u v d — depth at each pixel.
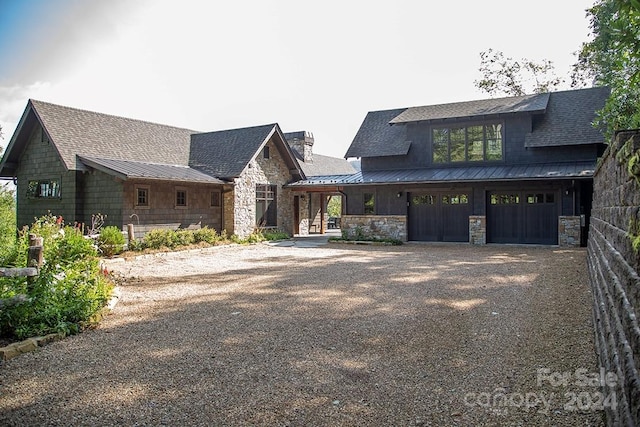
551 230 15.51
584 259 11.31
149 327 5.70
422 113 18.95
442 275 9.29
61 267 6.36
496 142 17.23
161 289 8.32
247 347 4.85
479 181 15.30
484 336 5.06
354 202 18.75
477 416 3.22
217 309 6.66
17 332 5.02
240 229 18.83
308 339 5.09
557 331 5.10
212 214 18.28
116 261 12.21
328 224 32.03
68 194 15.59
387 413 3.30
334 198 34.25
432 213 17.52
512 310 6.17
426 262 11.51
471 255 12.96
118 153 16.83
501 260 11.58
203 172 18.58
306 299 7.23
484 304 6.58
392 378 3.94
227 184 18.08
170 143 19.92
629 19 2.64
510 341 4.84
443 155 18.16
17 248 6.66
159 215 16.00
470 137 17.66
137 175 14.20
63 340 5.17
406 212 17.70
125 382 3.93
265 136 19.77
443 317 5.92
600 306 4.21
